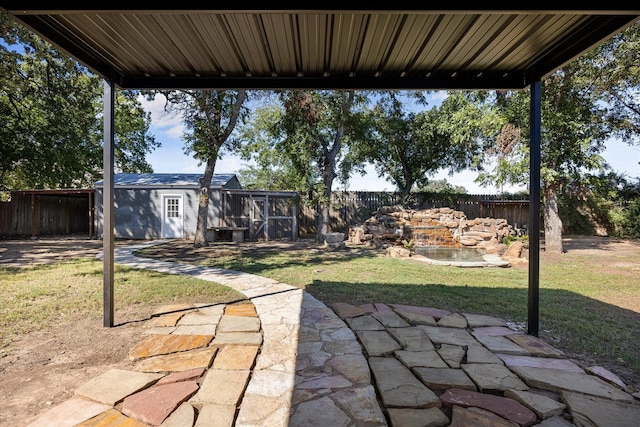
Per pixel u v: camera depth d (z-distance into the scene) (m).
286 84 3.49
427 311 3.71
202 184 10.48
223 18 2.42
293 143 11.38
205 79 3.50
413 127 16.14
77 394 2.01
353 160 16.44
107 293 3.21
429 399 1.95
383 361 2.47
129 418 1.79
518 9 1.96
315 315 3.58
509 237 11.05
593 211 14.52
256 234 13.27
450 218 12.17
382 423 1.75
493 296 4.44
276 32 2.62
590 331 3.13
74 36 2.66
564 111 8.55
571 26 2.48
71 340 2.90
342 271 6.28
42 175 14.35
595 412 1.83
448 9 1.98
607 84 8.88
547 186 9.29
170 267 6.68
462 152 15.83
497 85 3.41
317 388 2.09
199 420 1.76
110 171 3.23
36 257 8.02
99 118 16.97
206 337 2.94
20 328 3.17
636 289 4.94
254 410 1.86
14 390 2.10
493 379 2.19
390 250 8.73
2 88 9.34
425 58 3.04
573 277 5.86
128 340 2.90
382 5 2.00
